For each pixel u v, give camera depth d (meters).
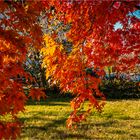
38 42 7.50
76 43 8.41
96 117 15.16
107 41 8.36
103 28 8.17
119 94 23.03
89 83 8.65
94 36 8.32
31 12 7.16
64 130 12.45
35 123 13.71
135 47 8.38
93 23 8.05
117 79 23.05
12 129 6.61
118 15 7.85
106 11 7.79
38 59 23.25
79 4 7.86
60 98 22.77
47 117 15.06
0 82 6.89
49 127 12.95
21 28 7.26
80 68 8.52
